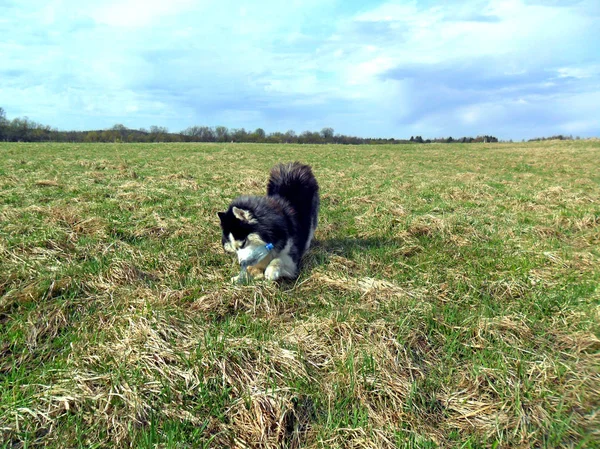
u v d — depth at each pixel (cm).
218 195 908
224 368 260
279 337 313
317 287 416
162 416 230
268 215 431
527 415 242
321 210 797
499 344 313
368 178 1353
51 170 1232
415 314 348
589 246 574
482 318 344
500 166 2162
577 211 775
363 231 642
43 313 325
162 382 249
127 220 618
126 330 303
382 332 316
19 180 975
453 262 493
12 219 565
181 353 276
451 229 617
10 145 2836
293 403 245
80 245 481
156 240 541
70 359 270
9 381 251
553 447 222
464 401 257
